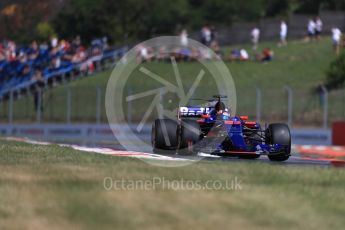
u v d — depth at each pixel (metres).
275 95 138.38
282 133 53.31
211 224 27.91
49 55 178.38
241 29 197.00
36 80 168.38
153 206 30.36
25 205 30.73
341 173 41.56
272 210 30.16
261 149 52.62
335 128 116.50
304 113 132.50
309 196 33.47
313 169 42.75
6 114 157.50
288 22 194.75
